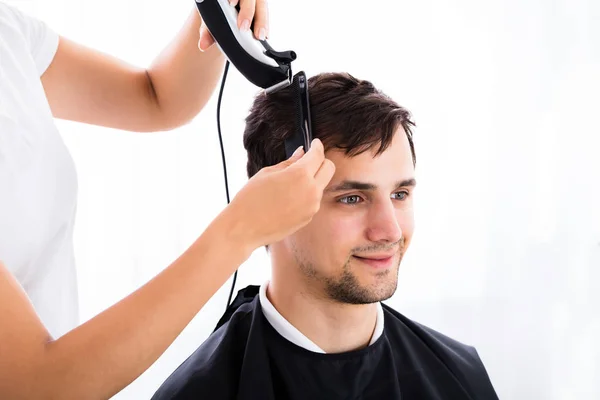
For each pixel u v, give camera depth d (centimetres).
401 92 161
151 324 55
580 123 165
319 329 81
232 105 155
